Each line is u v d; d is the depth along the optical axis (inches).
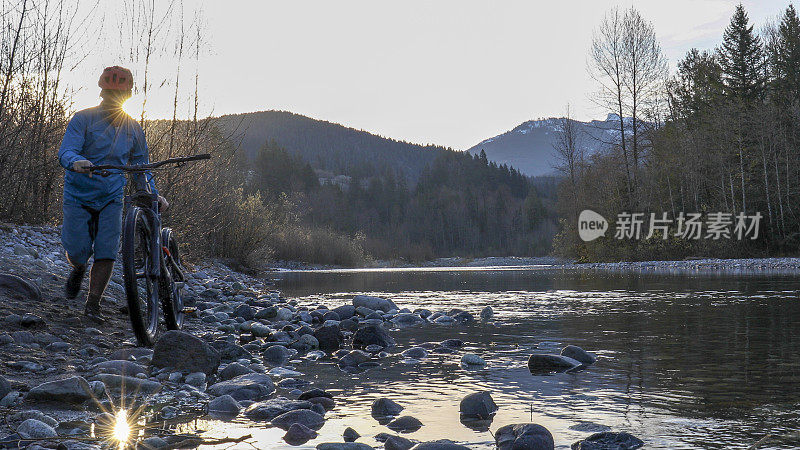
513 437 76.4
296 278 614.5
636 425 80.7
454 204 5162.4
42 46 288.7
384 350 160.2
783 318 204.8
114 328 162.1
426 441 77.0
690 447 70.6
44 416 86.2
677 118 1483.8
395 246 3053.6
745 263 845.2
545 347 155.4
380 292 385.7
